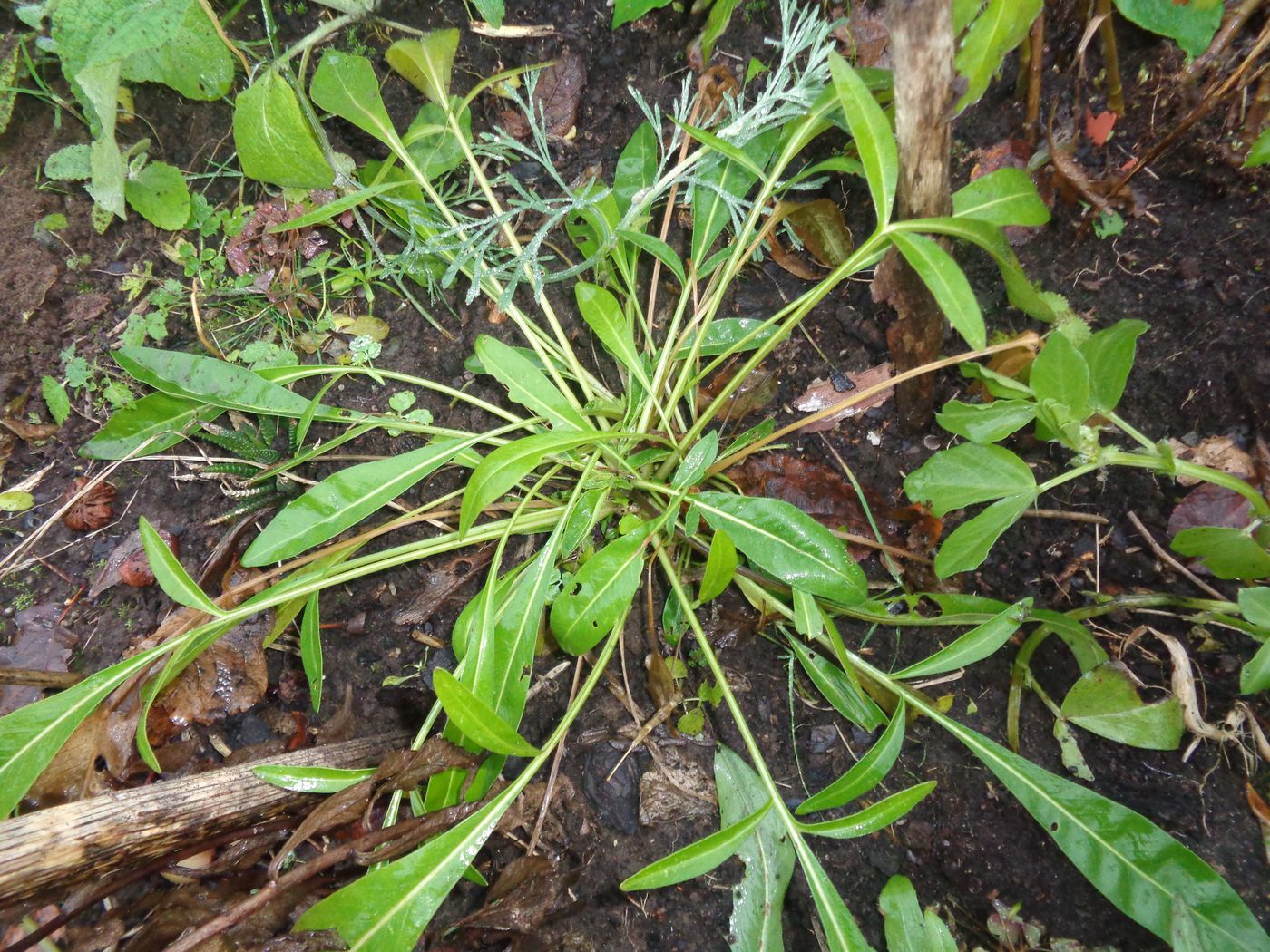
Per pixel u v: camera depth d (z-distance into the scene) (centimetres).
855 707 36
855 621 40
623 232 39
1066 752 36
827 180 41
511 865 34
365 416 39
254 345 42
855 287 42
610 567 33
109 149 39
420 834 31
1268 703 35
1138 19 35
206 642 34
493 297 42
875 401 41
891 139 31
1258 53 35
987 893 35
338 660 39
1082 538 39
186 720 37
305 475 41
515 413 42
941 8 27
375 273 42
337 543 39
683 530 38
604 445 37
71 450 40
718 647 39
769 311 43
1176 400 38
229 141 44
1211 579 36
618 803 37
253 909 29
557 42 45
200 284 42
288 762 33
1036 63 37
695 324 40
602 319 38
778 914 33
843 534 39
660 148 42
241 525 39
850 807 36
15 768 30
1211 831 34
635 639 39
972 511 40
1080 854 32
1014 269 33
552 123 45
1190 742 35
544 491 41
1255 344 37
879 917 35
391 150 43
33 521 39
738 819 35
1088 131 39
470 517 32
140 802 28
